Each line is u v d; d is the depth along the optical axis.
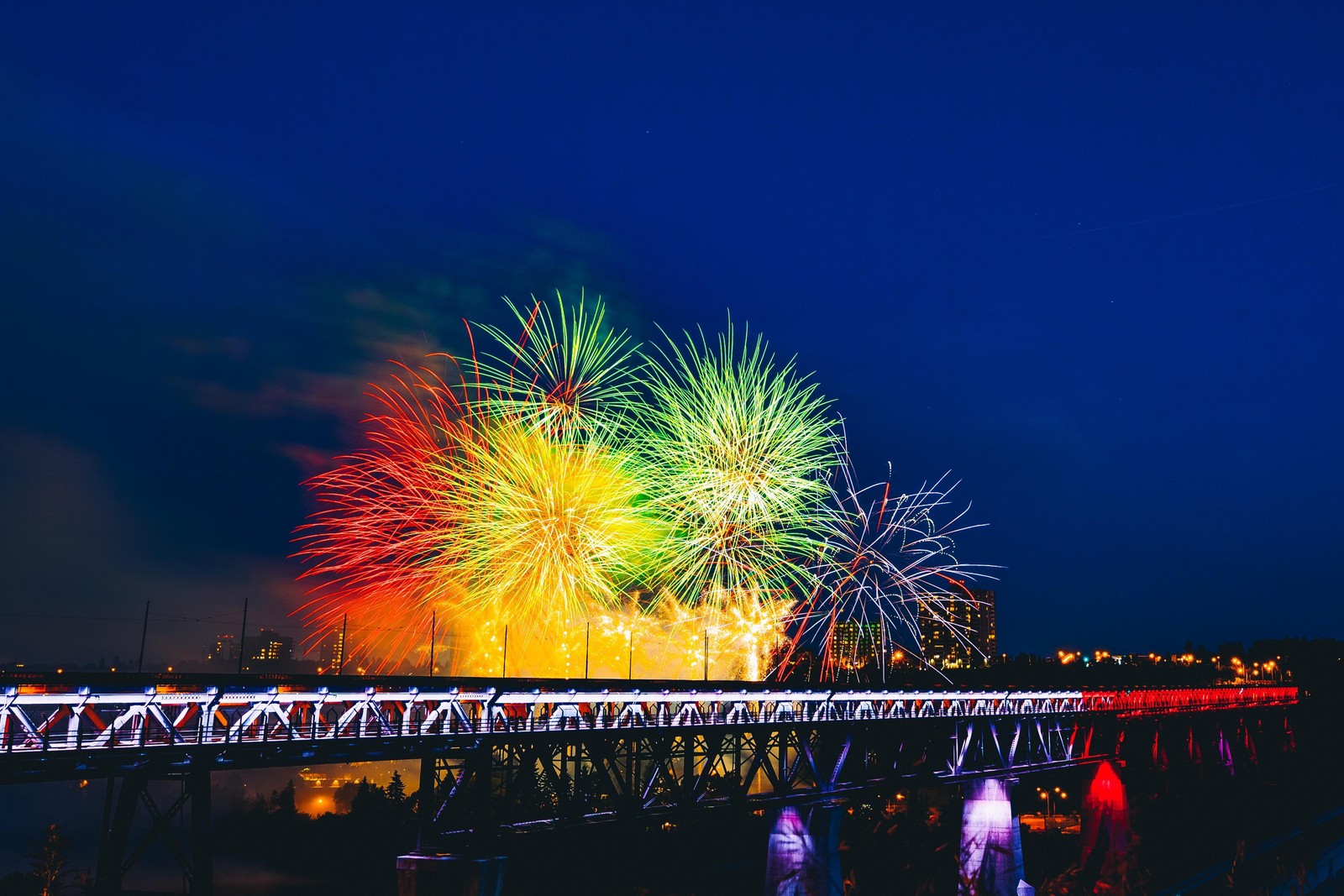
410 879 44.31
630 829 53.34
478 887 43.41
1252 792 111.44
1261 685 156.75
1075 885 61.59
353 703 44.28
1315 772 131.38
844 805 66.06
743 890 76.38
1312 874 74.12
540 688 57.12
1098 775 101.94
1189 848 91.19
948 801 84.62
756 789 81.25
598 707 55.53
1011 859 79.62
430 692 46.41
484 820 46.94
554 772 50.41
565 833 50.19
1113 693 113.62
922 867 56.16
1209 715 130.38
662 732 55.94
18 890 104.56
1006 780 83.06
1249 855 76.62
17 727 37.47
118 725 36.12
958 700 87.00
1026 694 95.56
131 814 35.69
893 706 76.94
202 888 35.72
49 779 33.78
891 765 74.19
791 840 62.97
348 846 127.44
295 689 43.31
